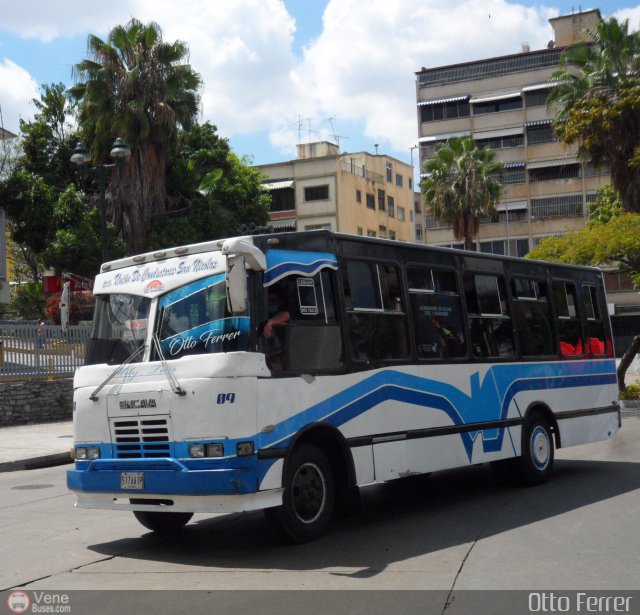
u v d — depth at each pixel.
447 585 6.82
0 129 36.03
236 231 40.25
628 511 9.85
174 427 7.92
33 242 35.97
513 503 10.67
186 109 33.72
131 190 33.09
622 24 31.72
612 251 23.66
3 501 12.32
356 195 66.19
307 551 8.14
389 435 9.48
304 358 8.53
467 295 11.27
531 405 12.17
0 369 23.44
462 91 62.81
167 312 8.40
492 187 45.06
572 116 30.92
